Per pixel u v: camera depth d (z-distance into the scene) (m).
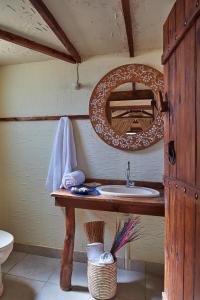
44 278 1.98
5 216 2.49
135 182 2.06
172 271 1.21
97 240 1.88
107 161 2.14
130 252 2.13
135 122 2.04
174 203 1.17
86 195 1.75
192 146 0.91
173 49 1.14
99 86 2.11
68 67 2.20
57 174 2.16
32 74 2.31
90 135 2.18
